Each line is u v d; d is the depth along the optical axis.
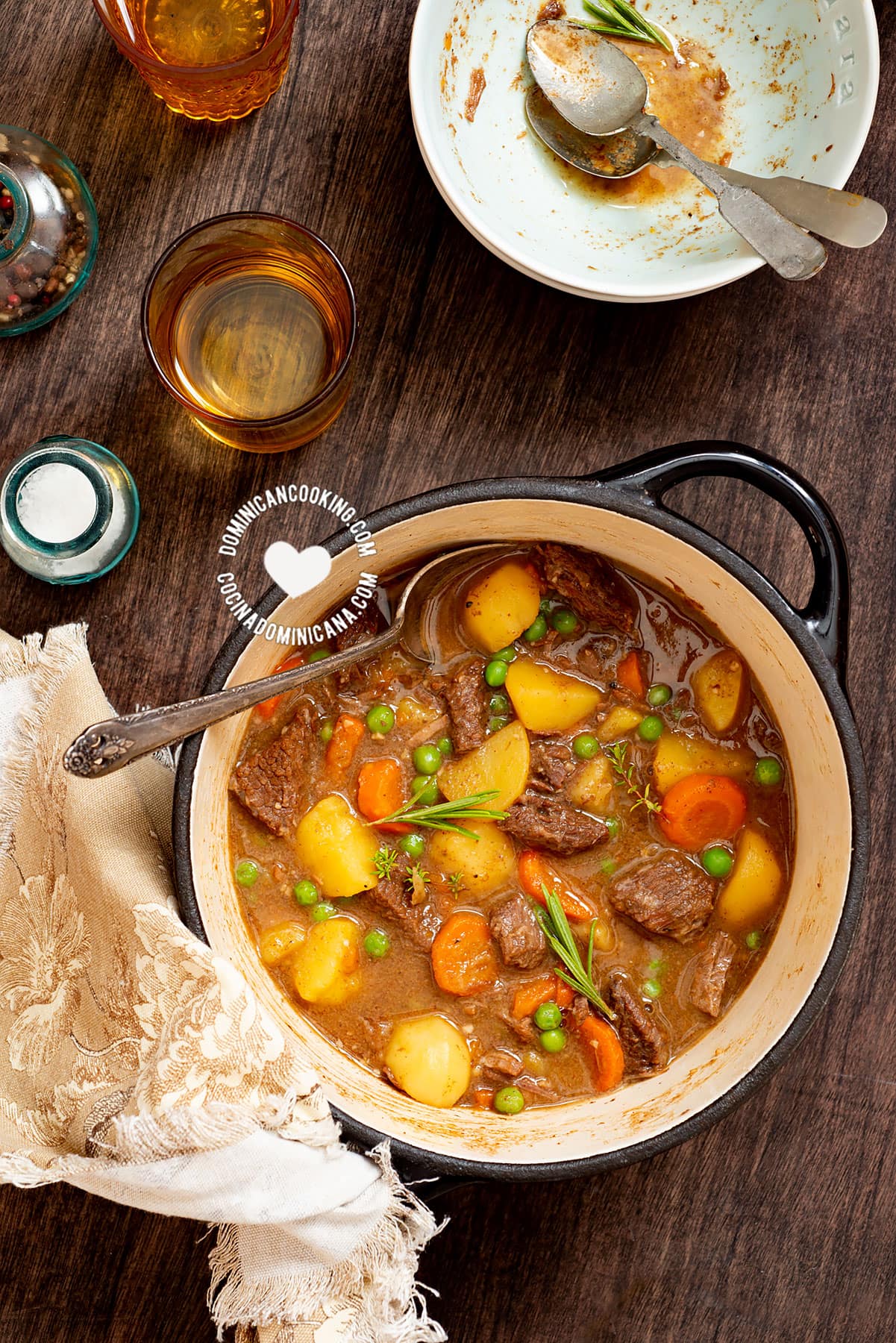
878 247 0.83
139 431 0.83
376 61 0.82
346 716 0.80
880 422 0.83
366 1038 0.79
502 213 0.80
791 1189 0.83
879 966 0.83
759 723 0.80
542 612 0.80
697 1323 0.83
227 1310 0.76
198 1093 0.74
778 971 0.78
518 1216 0.83
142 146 0.82
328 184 0.82
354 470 0.83
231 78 0.78
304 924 0.80
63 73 0.82
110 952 0.76
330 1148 0.75
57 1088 0.76
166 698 0.82
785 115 0.81
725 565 0.73
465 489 0.73
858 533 0.83
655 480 0.74
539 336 0.83
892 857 0.83
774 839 0.80
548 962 0.79
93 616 0.83
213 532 0.83
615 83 0.80
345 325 0.79
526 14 0.81
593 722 0.80
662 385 0.83
